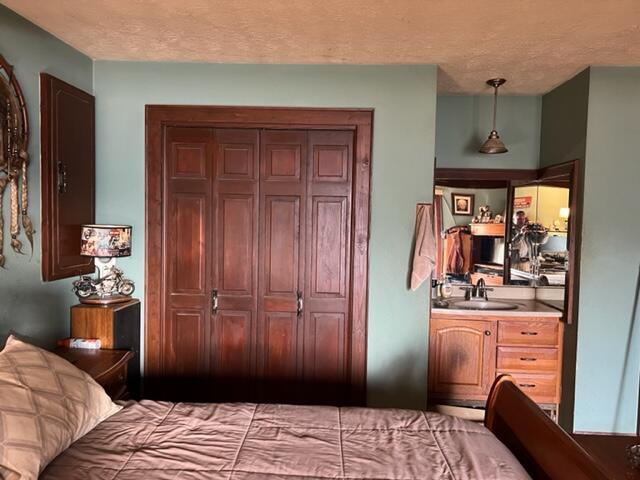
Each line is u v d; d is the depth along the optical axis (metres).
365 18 2.15
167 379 3.01
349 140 2.92
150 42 2.53
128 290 2.85
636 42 2.38
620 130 2.79
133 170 2.91
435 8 2.02
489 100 3.45
